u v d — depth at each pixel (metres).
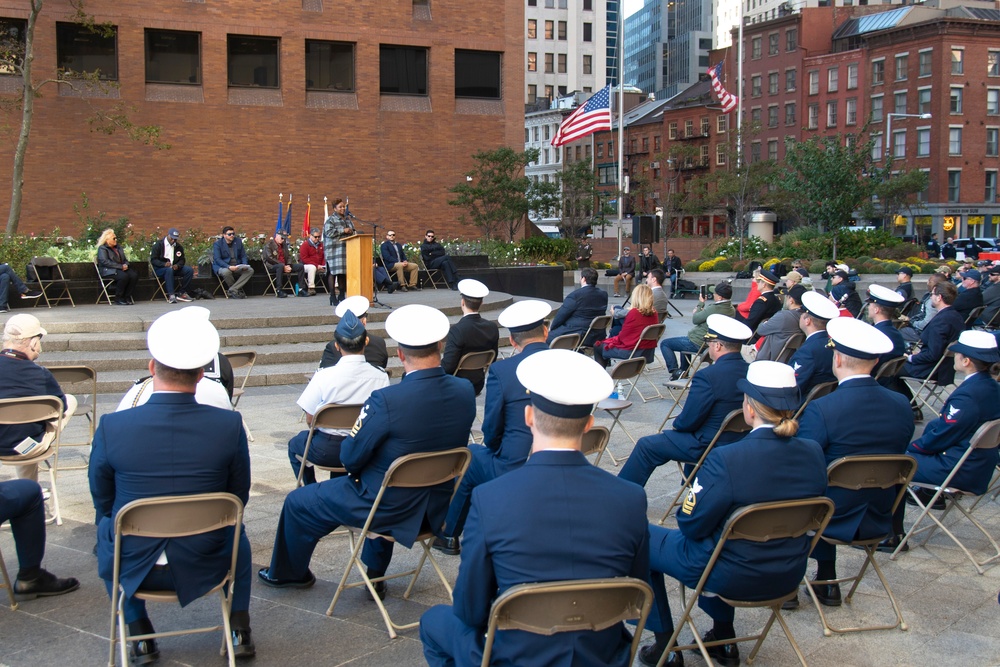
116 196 30.78
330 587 5.33
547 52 94.44
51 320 13.85
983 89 64.31
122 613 4.02
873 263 33.75
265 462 8.30
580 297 12.33
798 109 71.31
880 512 4.96
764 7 106.00
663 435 6.47
